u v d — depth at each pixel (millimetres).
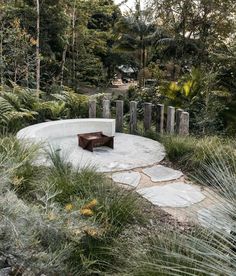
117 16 15523
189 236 1724
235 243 1627
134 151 4746
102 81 15844
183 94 7738
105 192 2801
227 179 2059
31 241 1763
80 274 1920
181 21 11469
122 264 2027
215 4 10836
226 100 7664
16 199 2012
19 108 6078
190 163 4117
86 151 4664
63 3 11523
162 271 1583
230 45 9805
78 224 2061
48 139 4957
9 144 3154
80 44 13477
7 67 8883
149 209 2979
